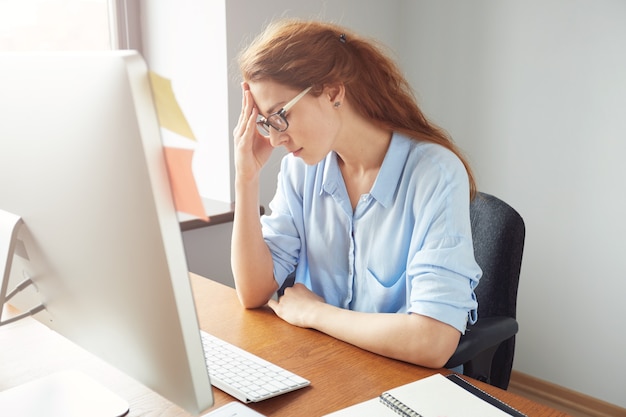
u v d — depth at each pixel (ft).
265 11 7.30
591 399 7.93
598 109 7.38
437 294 3.62
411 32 8.93
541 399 8.30
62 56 1.94
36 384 2.94
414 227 4.14
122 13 7.63
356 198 4.55
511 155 8.20
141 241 1.92
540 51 7.73
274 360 3.51
